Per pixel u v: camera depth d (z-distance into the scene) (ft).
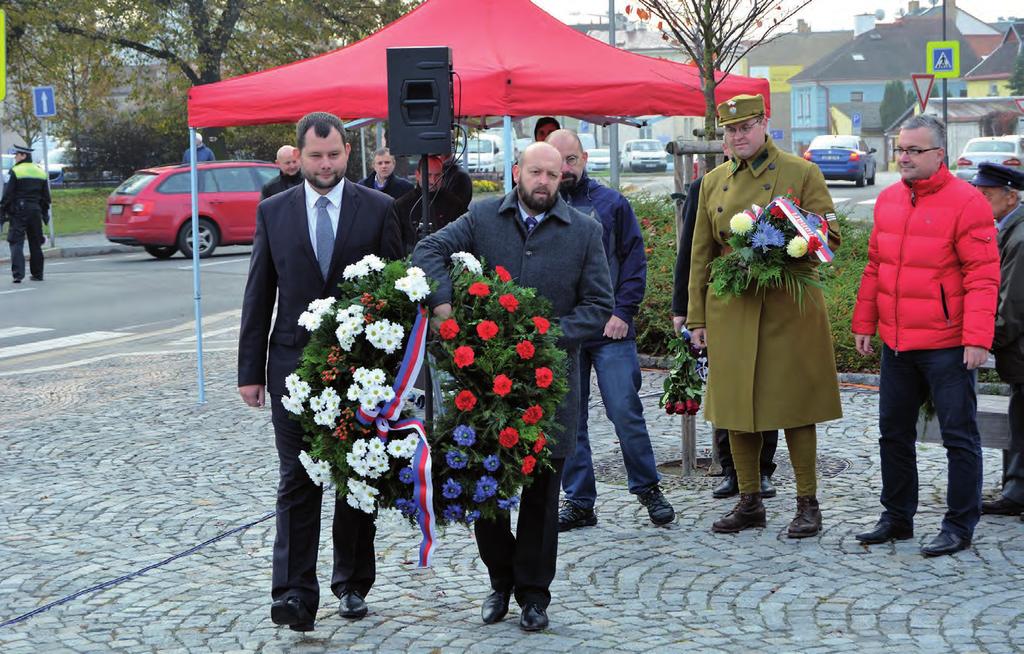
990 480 23.59
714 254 20.95
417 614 17.03
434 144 18.28
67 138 146.41
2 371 40.01
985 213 18.86
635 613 16.87
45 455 27.53
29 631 16.71
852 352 34.63
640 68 28.45
